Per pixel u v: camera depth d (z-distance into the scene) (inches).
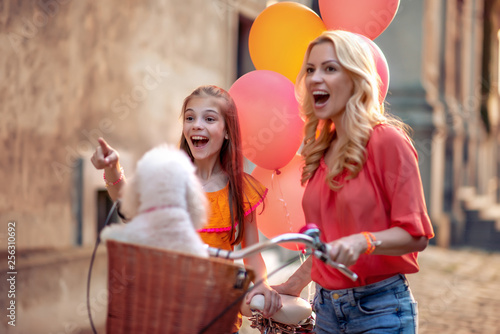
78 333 172.9
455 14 609.6
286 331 101.2
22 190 171.2
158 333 69.9
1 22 165.0
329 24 114.4
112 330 71.7
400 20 462.6
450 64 582.9
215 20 275.4
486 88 714.8
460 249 477.1
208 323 69.9
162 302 69.6
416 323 87.0
